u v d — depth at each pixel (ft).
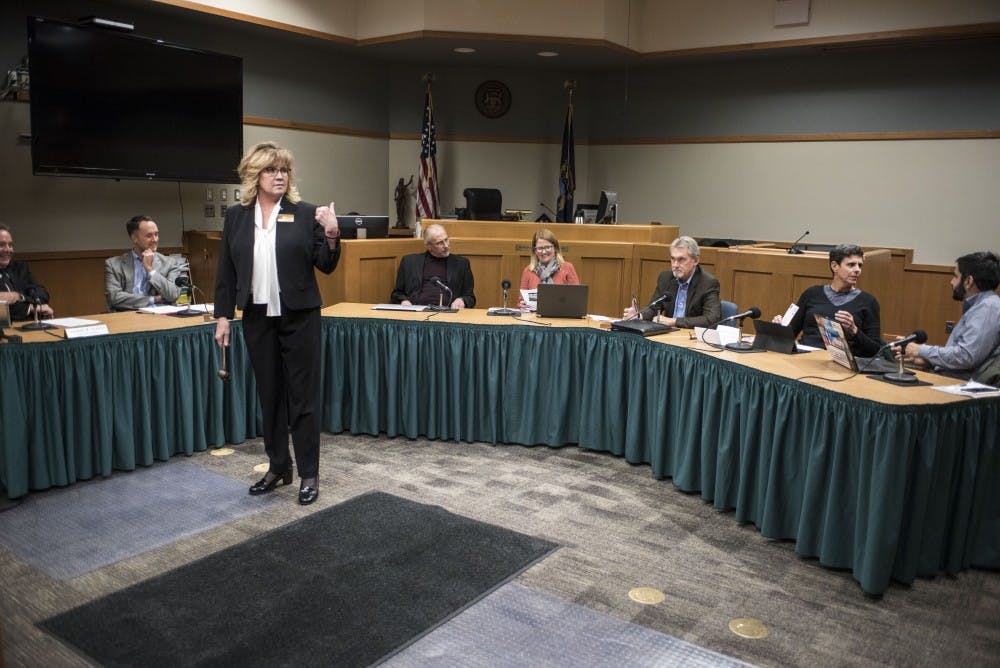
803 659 7.86
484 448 14.12
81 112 18.69
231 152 22.13
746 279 18.95
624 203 29.27
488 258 20.04
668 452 12.69
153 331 12.48
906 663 7.84
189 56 20.76
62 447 11.71
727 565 9.86
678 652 7.90
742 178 26.78
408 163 28.53
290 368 11.18
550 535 10.56
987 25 20.88
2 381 10.92
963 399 9.30
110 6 20.31
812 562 10.02
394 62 27.86
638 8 25.67
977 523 9.80
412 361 14.16
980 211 22.85
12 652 7.66
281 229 10.71
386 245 17.89
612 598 8.93
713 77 26.94
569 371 13.92
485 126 28.50
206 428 13.64
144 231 16.28
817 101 25.18
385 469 12.92
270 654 7.67
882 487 8.93
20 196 19.12
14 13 18.62
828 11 22.97
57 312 20.18
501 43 24.00
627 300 20.39
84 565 9.48
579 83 29.14
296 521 10.77
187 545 10.03
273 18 22.40
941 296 23.65
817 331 13.83
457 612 8.52
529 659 7.72
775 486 10.37
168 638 7.91
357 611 8.48
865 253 19.03
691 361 12.03
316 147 26.02
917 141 23.62
